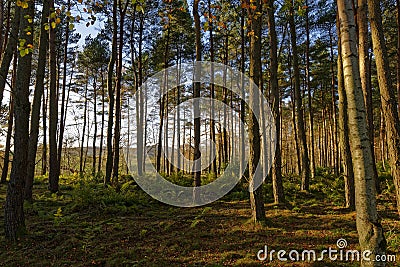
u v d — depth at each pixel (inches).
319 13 750.5
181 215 379.9
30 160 442.9
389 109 263.3
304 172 545.6
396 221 321.1
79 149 1321.4
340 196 480.1
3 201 458.0
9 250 255.6
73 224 330.3
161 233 304.5
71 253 251.9
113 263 228.1
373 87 872.3
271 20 455.8
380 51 273.0
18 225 278.5
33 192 541.0
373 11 279.3
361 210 142.2
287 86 991.0
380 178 573.9
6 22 604.1
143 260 234.2
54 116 538.9
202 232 299.6
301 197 507.2
